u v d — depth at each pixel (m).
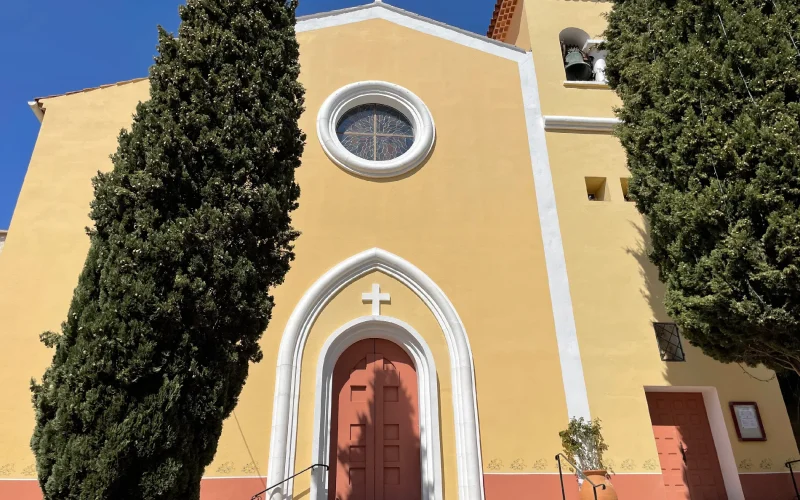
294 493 7.95
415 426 8.92
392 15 12.14
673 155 7.61
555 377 9.27
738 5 7.71
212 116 6.67
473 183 10.64
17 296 8.64
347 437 8.77
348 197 10.14
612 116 11.68
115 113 10.13
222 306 5.93
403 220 10.12
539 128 11.41
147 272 5.42
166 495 5.05
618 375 9.38
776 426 9.42
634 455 8.84
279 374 8.52
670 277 7.77
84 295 5.43
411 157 10.54
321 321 9.15
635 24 9.34
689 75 7.72
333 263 9.58
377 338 9.45
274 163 7.03
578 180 10.98
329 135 10.60
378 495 8.45
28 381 8.17
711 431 9.68
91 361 4.95
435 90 11.52
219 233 6.01
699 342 7.81
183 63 6.85
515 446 8.72
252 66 7.25
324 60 11.41
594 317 9.78
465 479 8.31
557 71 12.09
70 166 9.62
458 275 9.82
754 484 8.99
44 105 10.11
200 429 5.52
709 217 6.91
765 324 6.56
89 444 4.79
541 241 10.32
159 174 5.88
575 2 13.01
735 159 6.86
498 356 9.30
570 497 8.46
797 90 6.88
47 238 9.07
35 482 7.70
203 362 5.68
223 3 7.57
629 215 10.73
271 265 6.79
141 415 4.98
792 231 6.27
